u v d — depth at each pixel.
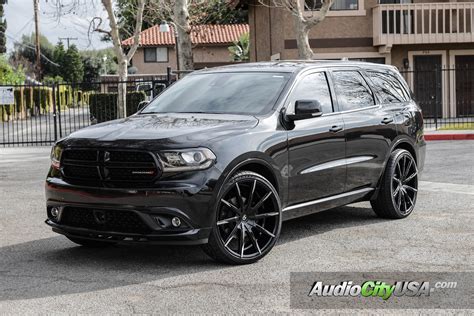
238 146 6.15
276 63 7.65
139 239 5.88
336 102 7.52
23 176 13.77
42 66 97.00
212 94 7.18
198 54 54.16
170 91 7.61
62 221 6.34
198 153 5.89
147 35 56.81
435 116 22.52
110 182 5.98
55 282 5.69
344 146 7.41
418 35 27.33
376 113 8.00
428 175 12.05
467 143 18.45
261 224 6.41
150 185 5.82
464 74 28.73
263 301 5.09
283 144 6.61
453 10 27.77
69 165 6.21
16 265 6.29
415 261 6.20
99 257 6.56
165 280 5.70
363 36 27.62
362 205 9.23
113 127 6.47
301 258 6.38
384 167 8.04
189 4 26.06
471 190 10.26
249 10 33.38
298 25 21.41
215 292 5.34
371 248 6.74
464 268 5.95
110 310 4.95
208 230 5.91
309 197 7.01
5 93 23.09
